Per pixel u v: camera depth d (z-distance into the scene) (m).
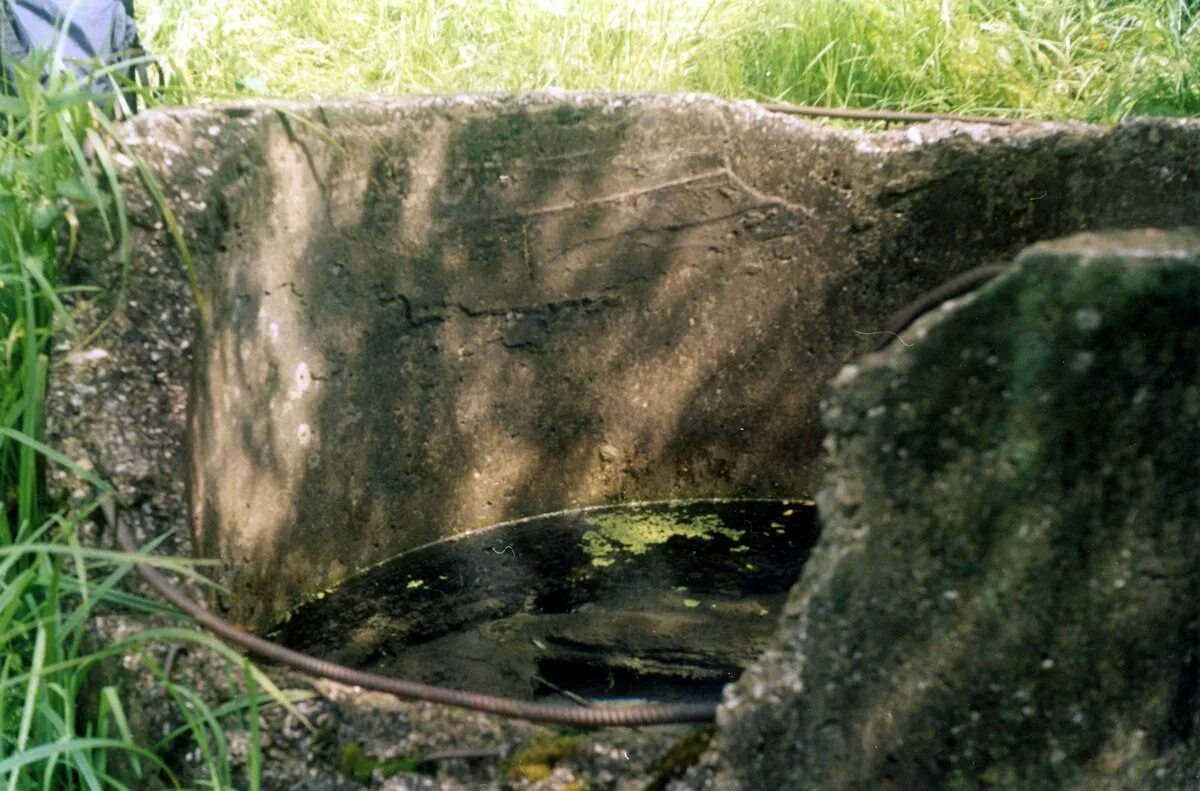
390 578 2.30
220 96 2.39
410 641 2.08
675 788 1.06
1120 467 0.90
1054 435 0.89
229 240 1.74
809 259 2.56
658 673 1.99
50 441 1.45
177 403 1.52
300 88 3.44
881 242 2.52
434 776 1.10
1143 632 0.94
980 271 1.77
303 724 1.16
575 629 2.14
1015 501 0.92
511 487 2.57
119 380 1.50
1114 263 0.84
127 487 1.44
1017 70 3.61
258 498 1.94
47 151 1.61
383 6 3.80
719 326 2.61
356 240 2.12
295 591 2.12
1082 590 0.93
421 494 2.42
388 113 2.09
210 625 1.28
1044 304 0.86
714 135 2.43
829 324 2.60
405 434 2.35
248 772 1.16
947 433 0.92
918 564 0.96
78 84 1.96
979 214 2.42
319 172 1.99
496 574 2.34
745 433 2.70
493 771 1.10
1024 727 0.98
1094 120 3.39
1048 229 2.37
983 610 0.95
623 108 2.34
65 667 1.31
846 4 3.63
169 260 1.57
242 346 1.83
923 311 2.14
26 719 1.21
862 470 0.95
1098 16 3.77
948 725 0.99
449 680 1.96
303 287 2.02
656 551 2.47
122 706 1.27
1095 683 0.96
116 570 1.38
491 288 2.38
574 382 2.57
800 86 3.60
